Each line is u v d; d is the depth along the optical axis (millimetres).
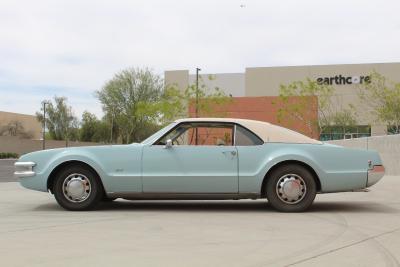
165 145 8938
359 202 10383
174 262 5379
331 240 6484
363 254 5746
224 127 9086
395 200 10750
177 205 9977
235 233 6926
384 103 48062
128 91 67062
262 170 8781
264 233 6930
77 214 8641
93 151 8977
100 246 6121
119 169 8898
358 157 8906
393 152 18719
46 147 64188
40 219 8094
